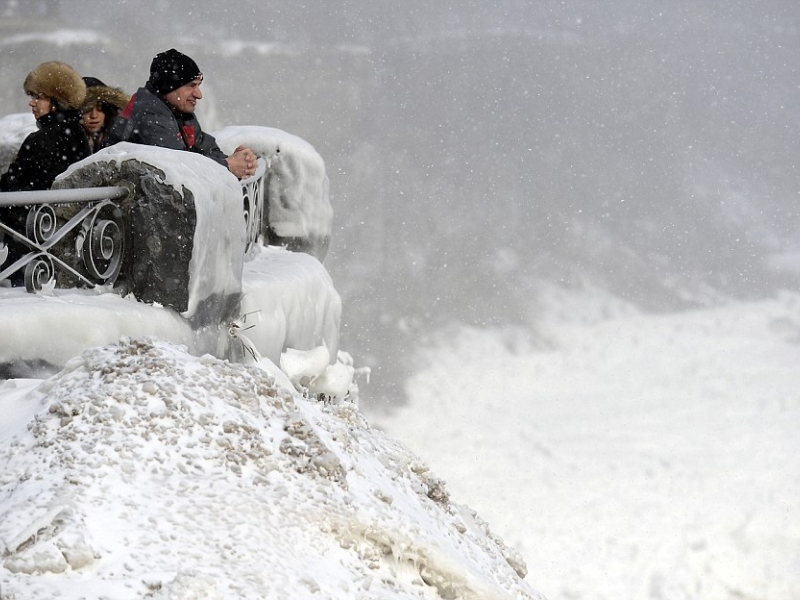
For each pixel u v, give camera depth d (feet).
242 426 25.98
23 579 20.18
